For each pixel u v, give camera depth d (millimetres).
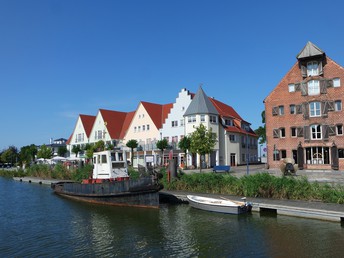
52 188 32500
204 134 36812
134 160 58594
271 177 21062
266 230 14672
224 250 12359
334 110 37344
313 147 38469
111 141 65375
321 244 12523
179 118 53688
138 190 21203
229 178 23266
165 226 16250
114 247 13211
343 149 36562
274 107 41375
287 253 11781
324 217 15688
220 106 60531
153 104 62031
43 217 19469
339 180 24656
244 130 61000
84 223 17625
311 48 38625
